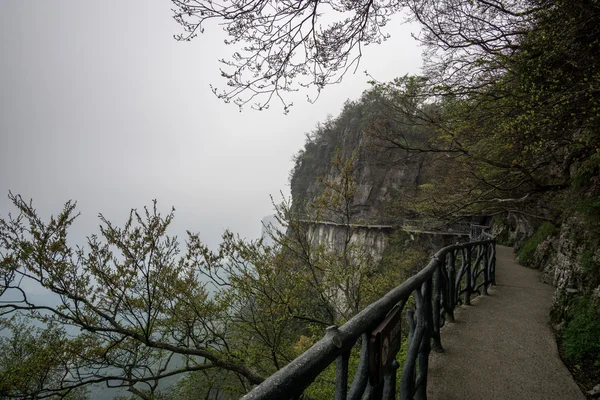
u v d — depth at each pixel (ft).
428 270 9.08
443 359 10.88
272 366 24.52
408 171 99.35
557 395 9.04
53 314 17.20
